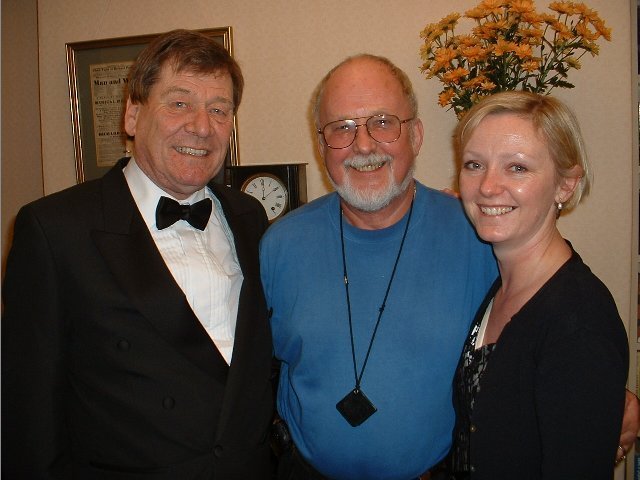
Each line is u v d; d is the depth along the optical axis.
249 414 1.31
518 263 1.11
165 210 1.26
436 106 2.28
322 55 2.35
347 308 1.38
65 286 1.15
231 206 1.51
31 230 1.14
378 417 1.31
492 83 1.88
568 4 1.85
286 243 1.47
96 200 1.23
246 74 2.43
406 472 1.33
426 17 2.25
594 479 0.91
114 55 2.54
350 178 1.37
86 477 1.18
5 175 2.49
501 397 1.04
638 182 2.09
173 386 1.18
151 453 1.16
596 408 0.90
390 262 1.40
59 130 2.67
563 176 1.06
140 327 1.17
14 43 2.52
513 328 1.04
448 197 1.49
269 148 2.45
